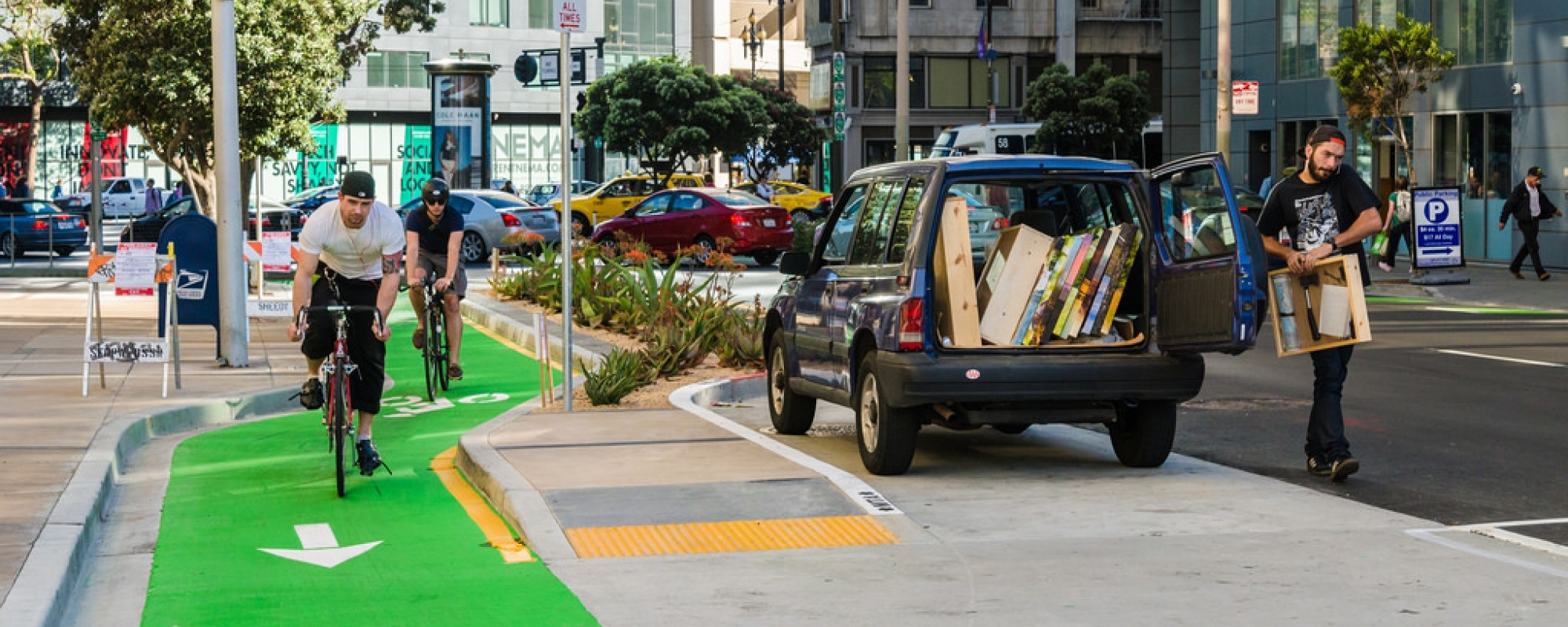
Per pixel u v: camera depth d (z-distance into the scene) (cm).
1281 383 1589
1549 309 2452
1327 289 995
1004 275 1055
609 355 1658
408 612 734
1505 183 3447
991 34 7381
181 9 3306
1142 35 7675
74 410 1357
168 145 3522
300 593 776
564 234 1348
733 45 12625
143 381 1578
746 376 1573
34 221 4212
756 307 1730
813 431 1308
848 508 938
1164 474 1069
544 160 8569
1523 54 3372
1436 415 1345
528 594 762
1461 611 703
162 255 1723
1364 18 3844
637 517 912
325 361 1088
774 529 889
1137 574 782
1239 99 3041
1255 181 4356
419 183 8312
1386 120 3725
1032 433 1280
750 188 5328
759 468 1052
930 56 7494
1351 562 802
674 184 5047
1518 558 809
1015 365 1006
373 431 1363
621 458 1090
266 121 3416
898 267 1041
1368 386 1538
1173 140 5550
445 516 972
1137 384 1017
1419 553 821
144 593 795
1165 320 1034
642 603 742
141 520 980
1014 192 1245
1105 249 1043
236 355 1712
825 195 5359
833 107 4638
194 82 3288
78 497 952
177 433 1348
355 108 8100
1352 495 1006
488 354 1967
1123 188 1064
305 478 1120
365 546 885
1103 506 956
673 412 1320
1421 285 2841
